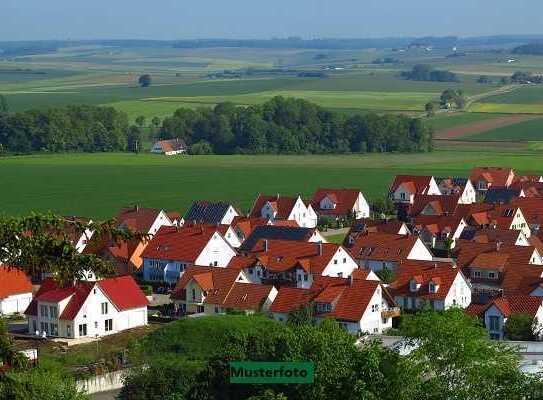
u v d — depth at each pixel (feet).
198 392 315.37
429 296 549.13
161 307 576.61
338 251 608.60
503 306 497.87
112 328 523.70
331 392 275.39
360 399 263.49
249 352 320.50
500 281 592.19
